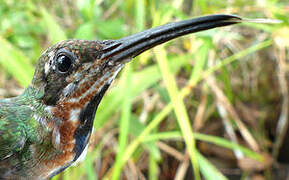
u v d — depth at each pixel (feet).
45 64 0.44
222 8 0.73
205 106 0.80
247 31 0.81
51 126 0.45
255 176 0.78
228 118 0.79
